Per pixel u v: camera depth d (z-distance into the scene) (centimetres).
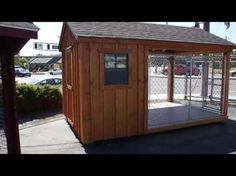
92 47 317
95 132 329
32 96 486
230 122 440
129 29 371
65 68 430
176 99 636
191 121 403
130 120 349
